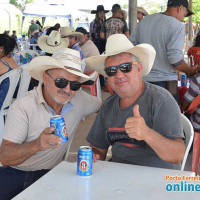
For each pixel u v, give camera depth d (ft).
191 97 10.73
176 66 12.63
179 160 6.90
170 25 12.59
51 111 7.89
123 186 5.73
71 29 20.18
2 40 13.84
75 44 19.48
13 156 7.12
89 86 19.75
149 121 7.44
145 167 6.56
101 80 27.20
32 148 6.72
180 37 12.57
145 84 7.82
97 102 9.07
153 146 6.56
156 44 12.89
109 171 6.35
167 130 7.08
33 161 7.99
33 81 16.48
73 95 8.08
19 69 13.32
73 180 5.96
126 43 7.52
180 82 15.78
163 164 7.53
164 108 7.23
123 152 7.78
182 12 13.04
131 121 6.37
